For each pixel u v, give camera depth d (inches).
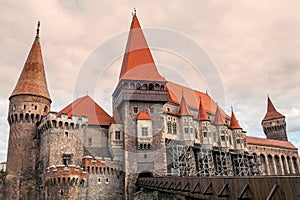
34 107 2076.8
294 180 459.8
